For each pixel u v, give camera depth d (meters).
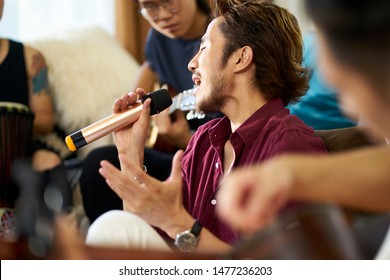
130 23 4.20
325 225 1.00
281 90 1.98
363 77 0.86
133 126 2.03
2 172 2.55
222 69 1.96
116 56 3.66
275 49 1.95
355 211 1.54
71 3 4.15
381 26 0.84
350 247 1.05
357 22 0.84
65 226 1.00
